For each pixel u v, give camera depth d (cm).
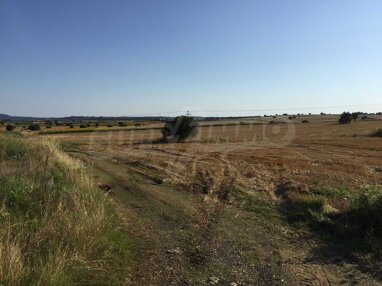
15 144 1548
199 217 913
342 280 575
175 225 845
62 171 1148
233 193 1173
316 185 1249
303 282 570
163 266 618
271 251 694
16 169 1055
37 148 1602
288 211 960
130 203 1040
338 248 702
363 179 1463
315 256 670
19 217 681
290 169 1762
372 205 820
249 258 659
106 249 627
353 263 633
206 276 586
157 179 1416
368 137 4444
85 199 823
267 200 1081
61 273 498
